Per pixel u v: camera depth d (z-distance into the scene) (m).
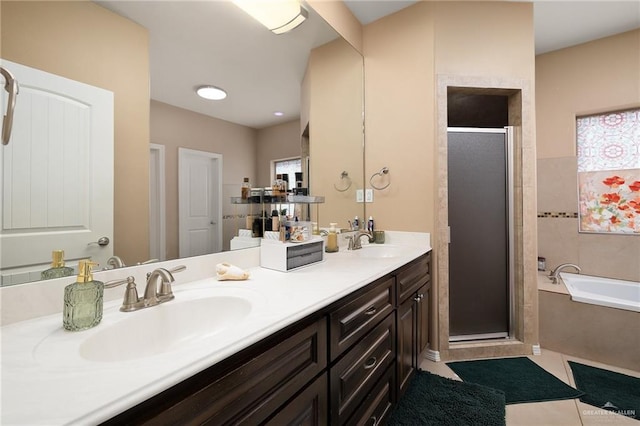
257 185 1.47
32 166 0.80
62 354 0.59
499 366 1.90
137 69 1.03
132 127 1.02
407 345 1.58
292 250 1.34
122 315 0.81
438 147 1.96
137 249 1.04
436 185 1.97
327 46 1.90
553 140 2.62
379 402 1.25
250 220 1.42
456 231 2.08
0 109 0.74
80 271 0.74
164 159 1.12
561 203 2.57
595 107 2.45
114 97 0.97
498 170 2.10
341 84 2.03
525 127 2.01
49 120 0.83
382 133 2.21
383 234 2.15
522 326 2.04
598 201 2.46
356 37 2.19
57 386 0.48
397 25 2.12
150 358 0.57
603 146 2.48
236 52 1.38
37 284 0.79
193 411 0.55
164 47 1.11
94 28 0.92
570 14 2.12
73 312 0.70
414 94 2.05
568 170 2.55
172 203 1.14
